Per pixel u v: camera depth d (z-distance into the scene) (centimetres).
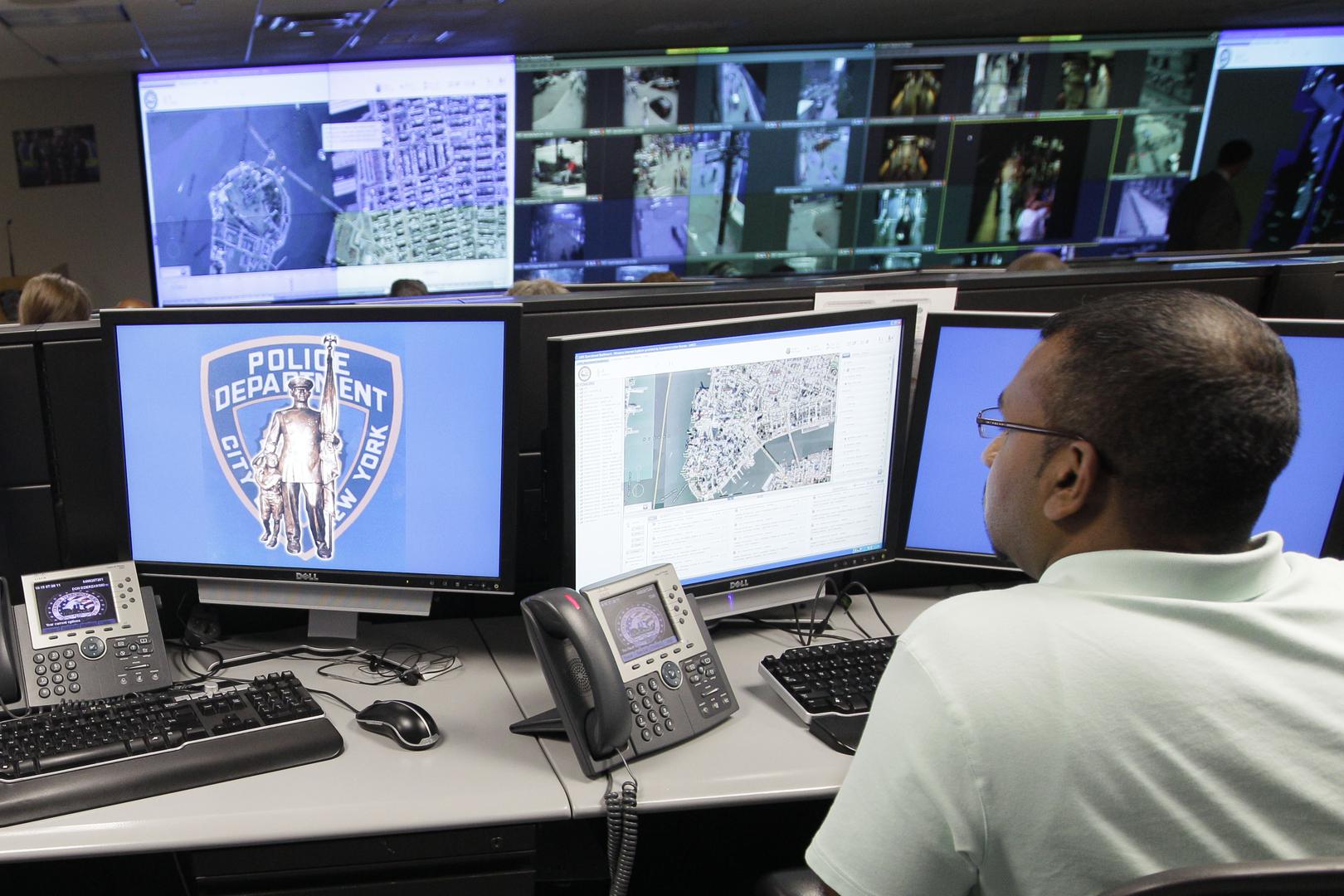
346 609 132
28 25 438
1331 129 664
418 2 443
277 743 108
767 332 130
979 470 143
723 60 632
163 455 127
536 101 630
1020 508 75
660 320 151
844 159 664
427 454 125
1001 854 65
